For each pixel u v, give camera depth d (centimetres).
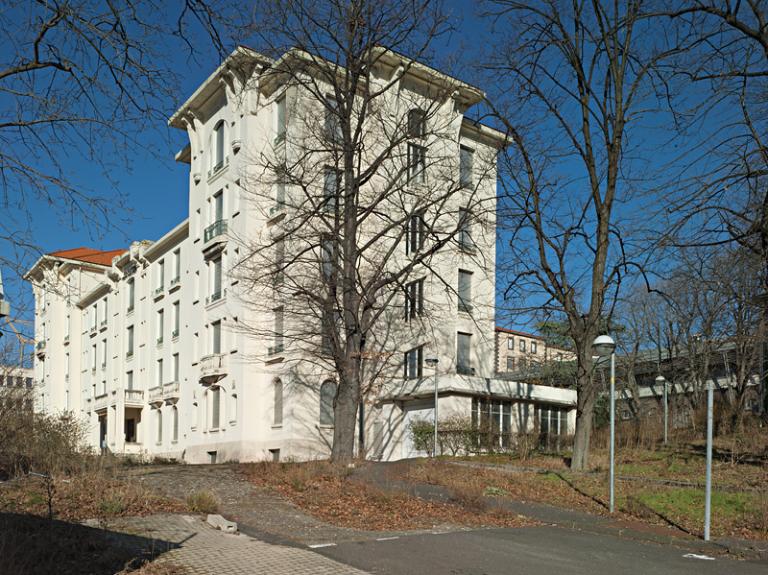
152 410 4594
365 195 2661
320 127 2370
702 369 4203
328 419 3262
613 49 2189
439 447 2948
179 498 1459
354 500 1540
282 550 1027
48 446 1731
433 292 3519
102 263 5706
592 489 1825
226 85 3631
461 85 2811
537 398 3462
